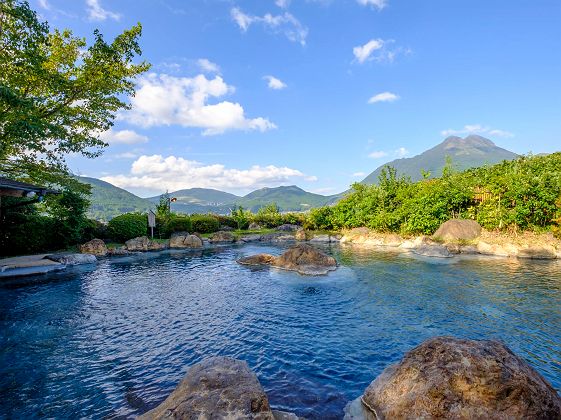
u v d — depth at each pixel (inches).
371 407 199.3
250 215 2239.2
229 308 463.5
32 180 937.5
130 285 604.7
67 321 410.0
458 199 1129.4
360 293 536.4
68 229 970.7
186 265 826.2
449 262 806.5
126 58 868.6
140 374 275.4
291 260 776.9
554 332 358.3
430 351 199.8
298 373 273.4
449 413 162.2
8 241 861.2
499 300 480.1
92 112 923.4
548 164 1101.1
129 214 1242.6
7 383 261.4
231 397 177.5
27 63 697.6
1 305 477.4
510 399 163.0
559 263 772.0
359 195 1608.0
